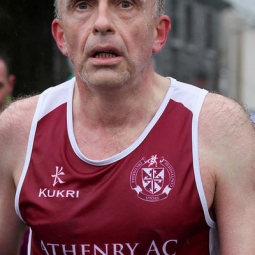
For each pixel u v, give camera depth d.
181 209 5.06
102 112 5.28
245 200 5.17
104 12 4.99
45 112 5.55
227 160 5.17
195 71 26.77
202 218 5.16
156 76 5.55
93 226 5.12
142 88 5.25
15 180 5.50
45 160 5.35
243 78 28.38
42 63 13.33
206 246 5.31
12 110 5.64
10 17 13.09
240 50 28.52
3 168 5.59
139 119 5.30
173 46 25.83
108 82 5.02
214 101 5.34
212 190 5.17
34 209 5.31
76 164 5.26
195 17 27.56
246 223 5.14
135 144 5.20
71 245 5.20
